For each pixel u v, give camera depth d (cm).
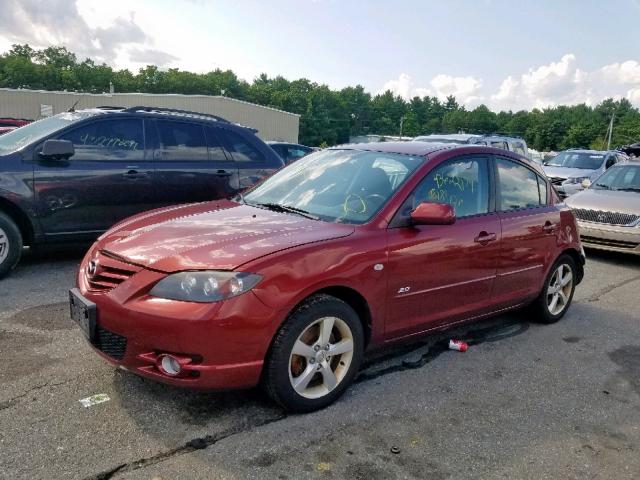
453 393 385
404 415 349
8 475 263
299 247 332
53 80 11012
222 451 295
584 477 299
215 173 700
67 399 335
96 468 273
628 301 666
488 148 481
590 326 560
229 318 299
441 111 16250
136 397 342
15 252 573
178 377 305
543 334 525
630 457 321
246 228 359
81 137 615
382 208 384
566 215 551
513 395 390
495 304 474
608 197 927
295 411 338
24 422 307
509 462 307
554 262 537
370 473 286
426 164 419
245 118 5681
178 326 296
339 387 354
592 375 436
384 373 410
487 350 473
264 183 478
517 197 498
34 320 459
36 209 580
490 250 448
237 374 308
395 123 15250
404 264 380
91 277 340
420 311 404
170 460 284
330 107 13575
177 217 394
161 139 669
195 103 5344
